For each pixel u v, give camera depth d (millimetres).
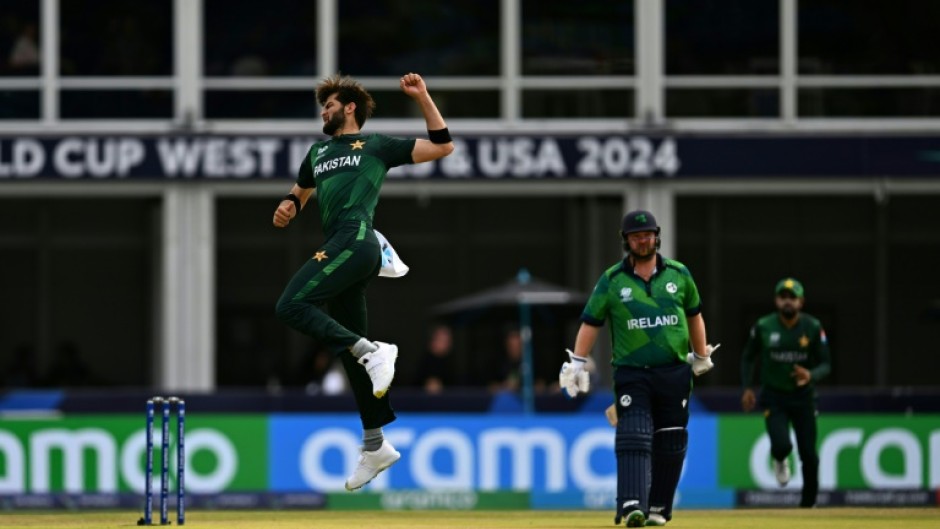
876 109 78562
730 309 92312
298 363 90000
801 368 52188
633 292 34281
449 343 83688
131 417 62562
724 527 34969
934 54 78625
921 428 64188
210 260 76188
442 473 63000
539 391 68312
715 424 63250
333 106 31703
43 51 76812
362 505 62688
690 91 77938
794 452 63281
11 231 92250
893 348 93000
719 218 92375
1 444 62375
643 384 34281
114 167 75688
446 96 77625
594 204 78438
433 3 77938
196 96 76812
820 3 78375
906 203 93000
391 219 92625
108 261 92688
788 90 78062
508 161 76500
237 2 77375
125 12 77000
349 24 77688
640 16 77688
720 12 78062
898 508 48750
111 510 62094
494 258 92750
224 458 62594
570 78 77688
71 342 92312
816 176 77062
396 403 63344
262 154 76000
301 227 92375
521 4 77812
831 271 92812
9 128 76188
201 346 75875
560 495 63000
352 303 31406
